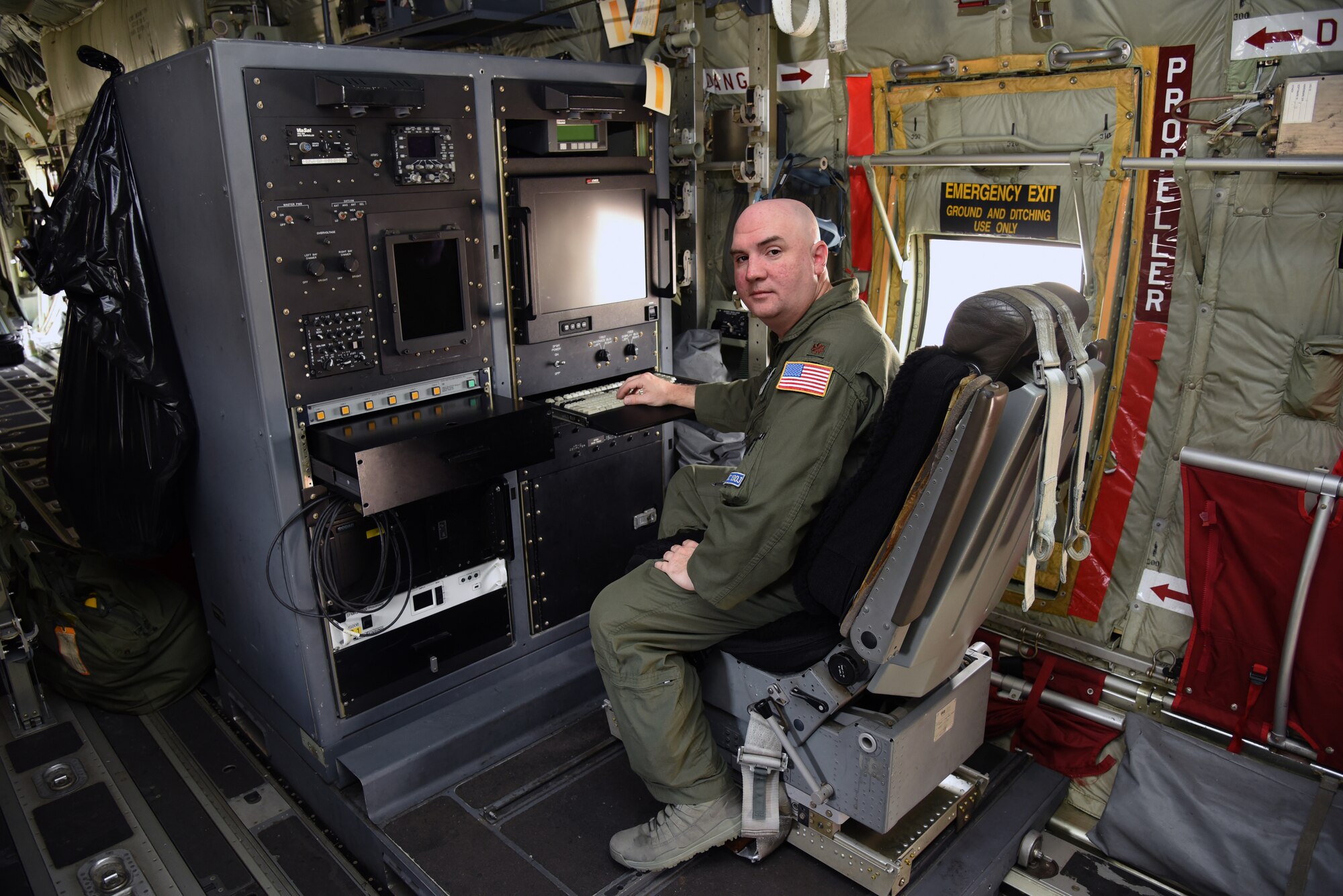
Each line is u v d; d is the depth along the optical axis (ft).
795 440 7.33
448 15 11.88
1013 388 7.14
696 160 12.31
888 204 10.93
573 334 10.83
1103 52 8.81
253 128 7.86
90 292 9.30
